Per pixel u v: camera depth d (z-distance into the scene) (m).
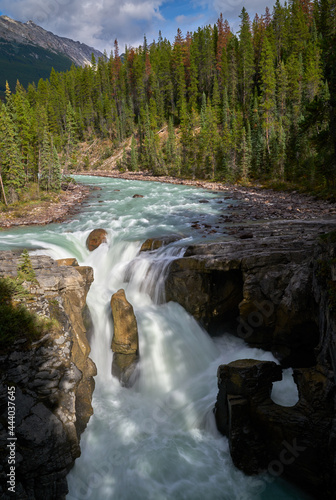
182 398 11.05
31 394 7.88
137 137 105.94
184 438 9.60
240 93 89.69
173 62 106.88
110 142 113.38
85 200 39.47
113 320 12.15
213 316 14.19
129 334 11.49
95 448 9.09
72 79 140.62
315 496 7.88
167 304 14.14
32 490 7.25
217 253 14.84
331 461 7.55
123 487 8.20
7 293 10.02
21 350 8.55
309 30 87.88
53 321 9.58
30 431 7.35
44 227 26.03
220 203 33.19
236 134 59.06
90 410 9.63
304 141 47.34
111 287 15.77
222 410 9.37
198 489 8.10
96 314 12.80
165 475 8.51
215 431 9.70
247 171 53.66
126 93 123.81
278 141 55.16
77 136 121.88
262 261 13.15
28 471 7.19
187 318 13.62
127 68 124.50
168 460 8.88
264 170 54.44
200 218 25.59
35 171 49.19
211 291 14.06
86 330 12.01
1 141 39.31
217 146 62.25
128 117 112.38
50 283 10.88
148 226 23.42
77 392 9.38
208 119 69.56
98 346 12.19
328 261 9.72
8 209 34.66
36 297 10.33
